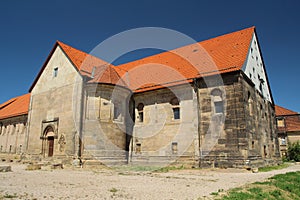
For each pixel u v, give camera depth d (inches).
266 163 865.5
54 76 989.8
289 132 1579.7
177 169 725.9
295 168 832.3
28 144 1011.3
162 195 327.3
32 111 1046.4
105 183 437.7
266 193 355.6
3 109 1615.4
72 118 856.9
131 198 307.3
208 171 669.3
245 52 859.4
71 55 965.2
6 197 302.4
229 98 748.0
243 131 705.0
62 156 850.8
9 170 648.4
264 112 992.9
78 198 302.7
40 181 456.8
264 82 1086.4
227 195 326.3
